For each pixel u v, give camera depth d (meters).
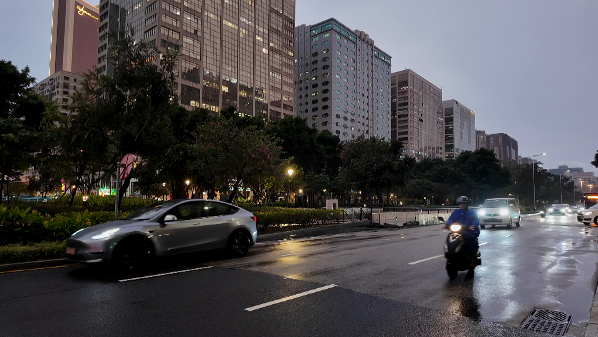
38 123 26.89
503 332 4.66
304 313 5.28
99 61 100.75
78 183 25.17
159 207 9.25
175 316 5.11
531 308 5.66
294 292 6.40
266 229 17.11
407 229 21.53
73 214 11.87
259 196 28.84
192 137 40.22
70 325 4.73
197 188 33.31
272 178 22.67
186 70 90.50
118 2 97.69
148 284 6.92
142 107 16.06
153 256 8.34
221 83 98.88
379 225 22.38
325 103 135.00
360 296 6.21
